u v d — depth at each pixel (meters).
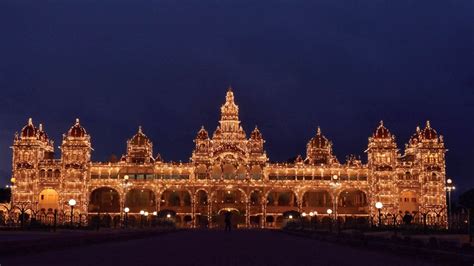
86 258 30.14
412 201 153.00
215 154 156.75
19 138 152.62
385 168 153.00
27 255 31.95
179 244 48.47
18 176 150.50
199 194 162.00
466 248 27.62
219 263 27.72
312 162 171.50
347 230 68.31
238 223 155.88
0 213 111.44
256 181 153.00
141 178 157.25
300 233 78.12
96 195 159.88
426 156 152.88
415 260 29.97
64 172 150.62
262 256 33.16
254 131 175.75
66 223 83.56
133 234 63.59
